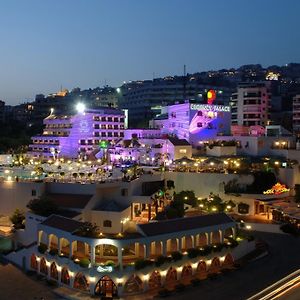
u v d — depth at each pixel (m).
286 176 96.31
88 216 78.50
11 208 87.44
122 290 57.41
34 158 137.75
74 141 143.12
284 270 63.91
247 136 113.12
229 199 91.94
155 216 80.00
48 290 59.94
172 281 61.19
